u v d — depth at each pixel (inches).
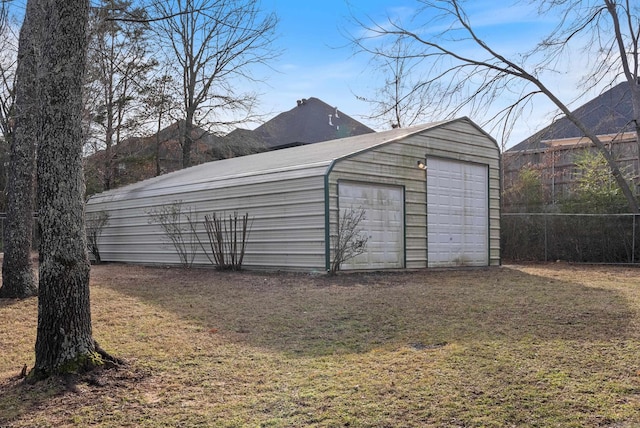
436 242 518.3
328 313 269.9
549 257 658.8
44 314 173.5
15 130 311.1
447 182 535.2
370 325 245.8
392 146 477.4
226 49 967.0
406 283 376.8
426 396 154.8
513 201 714.2
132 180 948.6
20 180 308.8
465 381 165.8
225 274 432.1
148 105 900.0
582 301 292.2
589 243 629.3
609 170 658.8
